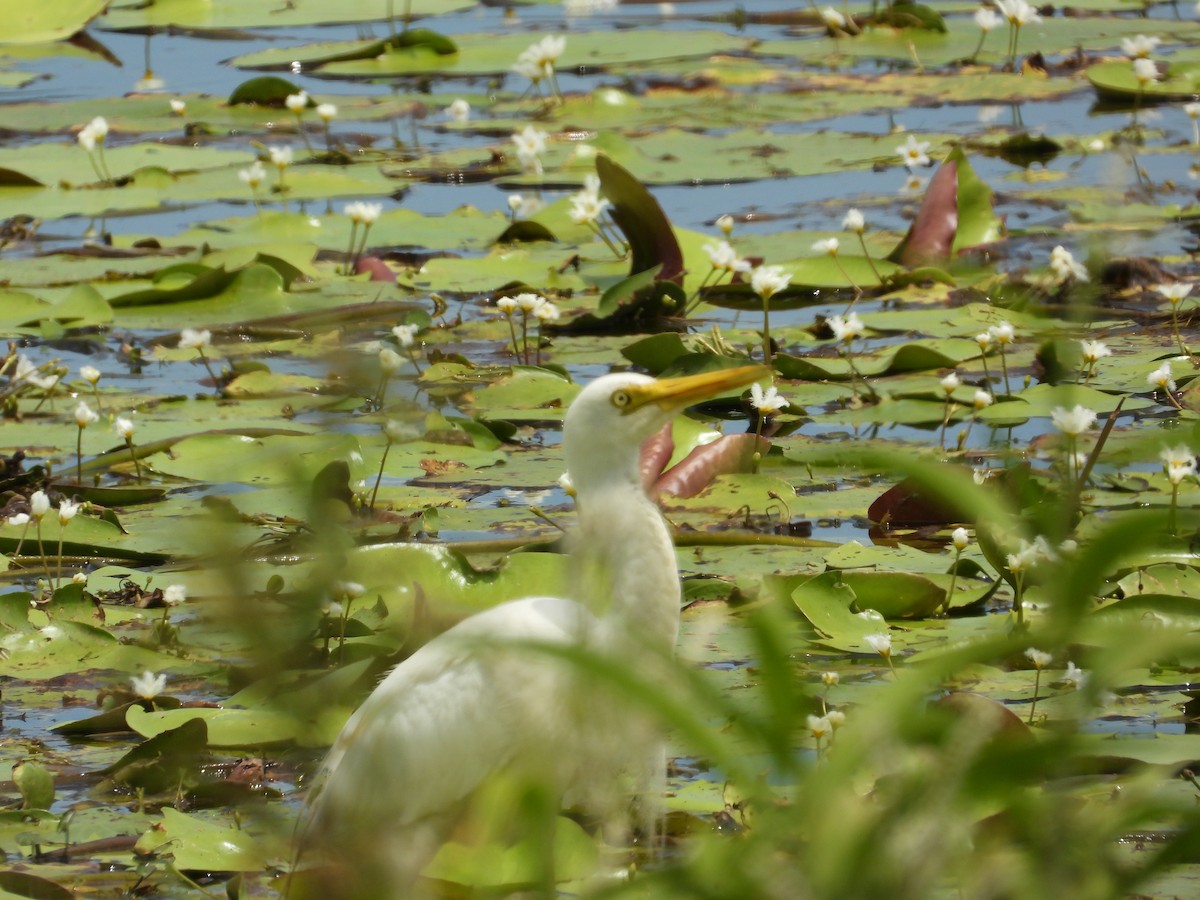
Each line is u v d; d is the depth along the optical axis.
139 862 6.82
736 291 15.66
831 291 15.84
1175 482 9.14
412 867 6.34
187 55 26.45
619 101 22.70
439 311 15.26
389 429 11.45
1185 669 8.12
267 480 11.03
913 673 3.15
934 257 15.84
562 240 17.59
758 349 13.88
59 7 27.25
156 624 8.87
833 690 7.89
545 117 22.41
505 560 9.29
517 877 6.44
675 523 10.33
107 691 8.26
